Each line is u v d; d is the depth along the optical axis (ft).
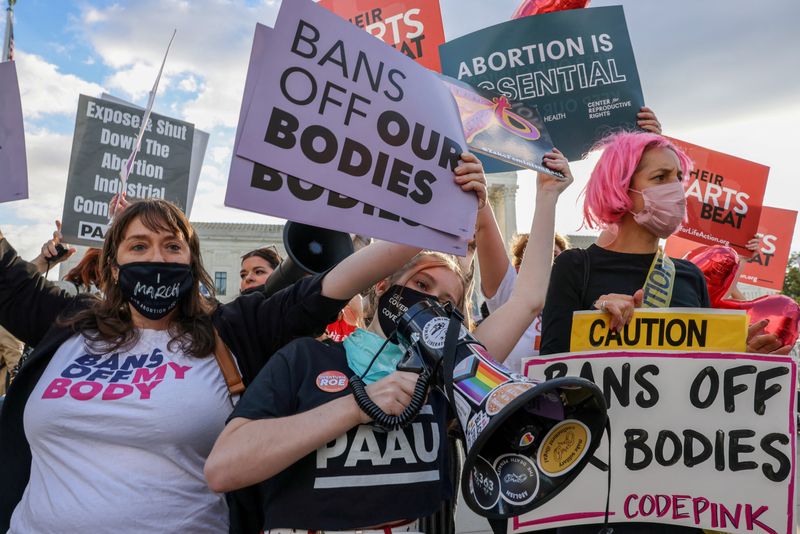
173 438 5.79
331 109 5.40
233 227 131.34
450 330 4.79
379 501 4.98
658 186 7.75
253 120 5.05
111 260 6.59
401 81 5.84
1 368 15.88
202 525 5.88
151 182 13.15
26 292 6.87
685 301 8.11
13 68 7.27
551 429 4.67
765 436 7.38
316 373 5.33
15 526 5.81
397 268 5.91
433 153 5.88
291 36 5.29
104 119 12.88
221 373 6.33
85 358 6.17
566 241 14.40
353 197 5.40
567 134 10.46
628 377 7.54
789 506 7.23
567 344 8.02
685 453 7.43
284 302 6.42
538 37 10.60
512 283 8.31
